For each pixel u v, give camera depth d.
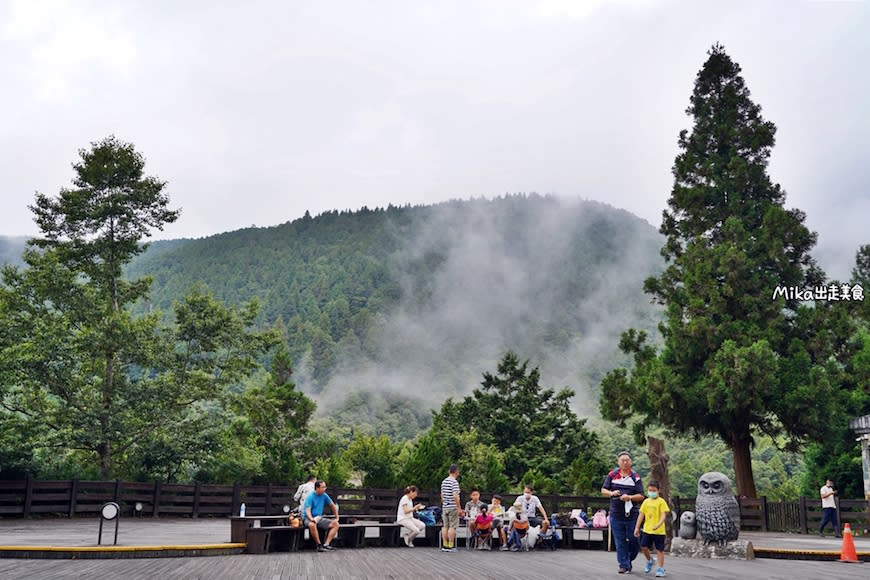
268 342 36.31
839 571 13.63
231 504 29.59
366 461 44.78
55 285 32.75
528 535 18.23
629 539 12.13
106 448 32.91
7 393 31.58
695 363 36.78
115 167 35.00
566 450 58.50
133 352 33.28
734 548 16.03
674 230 40.84
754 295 36.12
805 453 38.38
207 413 34.94
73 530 19.91
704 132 40.22
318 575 11.18
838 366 35.62
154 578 10.42
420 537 19.47
